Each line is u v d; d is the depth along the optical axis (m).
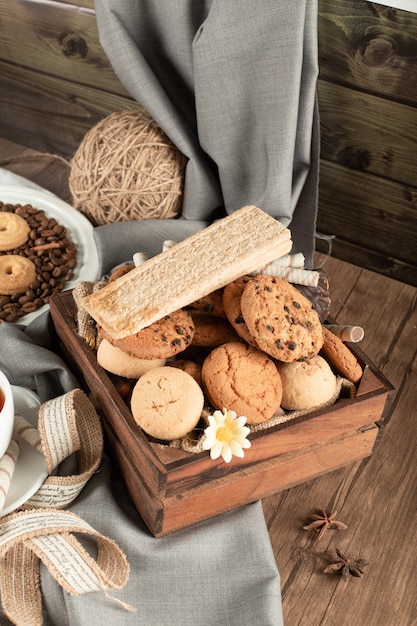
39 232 1.03
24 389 0.83
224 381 0.75
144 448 0.73
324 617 0.76
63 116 1.27
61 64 1.21
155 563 0.77
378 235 1.12
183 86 1.02
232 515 0.80
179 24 0.95
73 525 0.74
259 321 0.75
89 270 1.00
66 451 0.78
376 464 0.86
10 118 1.32
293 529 0.81
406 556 0.80
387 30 0.95
